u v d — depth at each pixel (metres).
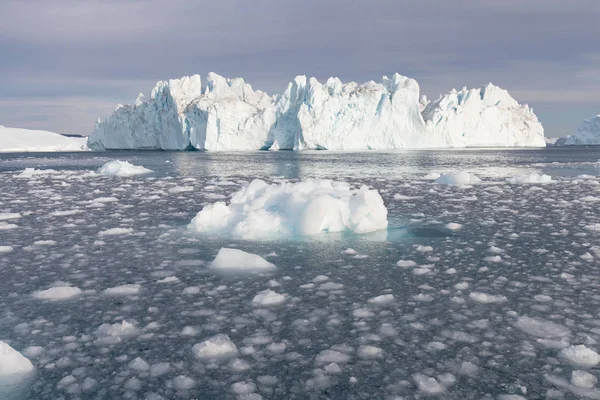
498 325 4.44
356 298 5.23
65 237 8.58
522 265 6.49
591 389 3.30
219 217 9.34
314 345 4.07
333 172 25.31
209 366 3.71
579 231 8.83
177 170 27.89
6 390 3.38
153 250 7.54
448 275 6.06
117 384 3.45
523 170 26.41
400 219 10.23
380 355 3.86
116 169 24.97
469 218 10.33
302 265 6.60
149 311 4.89
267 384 3.43
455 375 3.53
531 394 3.25
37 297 5.34
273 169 28.33
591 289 5.45
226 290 5.55
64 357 3.88
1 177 23.36
